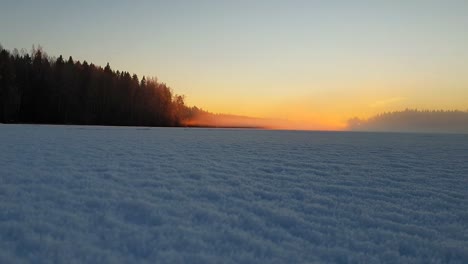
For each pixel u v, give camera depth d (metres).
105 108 53.88
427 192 5.29
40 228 2.93
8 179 4.93
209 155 9.52
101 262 2.32
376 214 3.98
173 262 2.39
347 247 2.92
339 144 15.48
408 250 2.93
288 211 3.93
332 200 4.57
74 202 3.82
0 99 41.50
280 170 7.12
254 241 2.89
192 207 3.86
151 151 9.95
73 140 12.83
